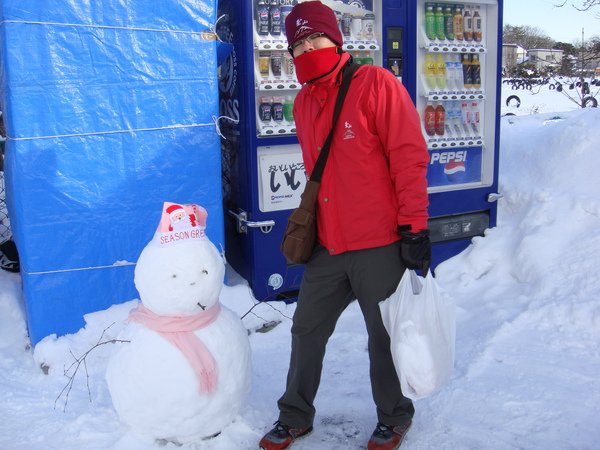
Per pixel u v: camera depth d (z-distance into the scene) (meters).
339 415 2.83
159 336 2.37
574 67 13.66
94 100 3.39
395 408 2.49
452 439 2.58
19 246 3.49
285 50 3.99
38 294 3.43
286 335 3.75
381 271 2.32
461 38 4.70
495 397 2.88
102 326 3.48
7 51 3.17
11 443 2.63
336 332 3.76
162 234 2.36
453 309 2.34
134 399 2.37
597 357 3.23
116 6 3.36
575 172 4.74
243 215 4.03
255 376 3.23
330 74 2.28
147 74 3.49
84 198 3.45
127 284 3.63
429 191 4.58
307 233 2.39
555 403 2.80
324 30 2.27
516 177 5.07
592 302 3.62
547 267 4.06
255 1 3.88
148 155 3.56
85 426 2.71
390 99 2.21
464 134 4.84
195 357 2.34
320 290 2.45
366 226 2.30
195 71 3.59
